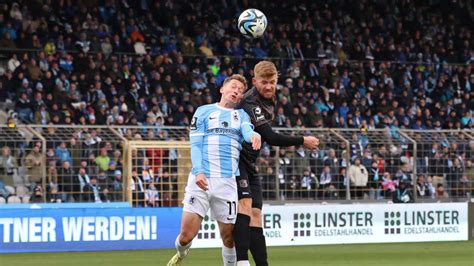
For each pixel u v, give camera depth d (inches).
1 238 1685.5
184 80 2844.5
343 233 1969.7
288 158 2183.8
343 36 3403.1
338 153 2231.8
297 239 1923.0
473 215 2095.2
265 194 2161.7
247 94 923.4
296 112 2726.4
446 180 2361.0
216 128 876.0
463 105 3213.6
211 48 3164.4
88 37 2901.1
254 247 904.9
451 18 3698.3
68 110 2536.9
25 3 2881.4
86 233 1748.3
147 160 2068.2
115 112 2554.1
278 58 3179.1
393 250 1768.0
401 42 3521.2
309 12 3425.2
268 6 3353.8
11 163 1961.1
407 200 2293.3
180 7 3218.5
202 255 1608.0
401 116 2997.0
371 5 3553.2
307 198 2201.0
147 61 2847.0
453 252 1717.5
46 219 1720.0
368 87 3164.4
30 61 2632.9
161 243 1806.1
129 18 3041.3
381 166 2283.5
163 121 2659.9
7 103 2556.6
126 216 1781.5
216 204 879.7
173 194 2119.8
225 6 3299.7
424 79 3297.2
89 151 2058.3
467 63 3538.4
